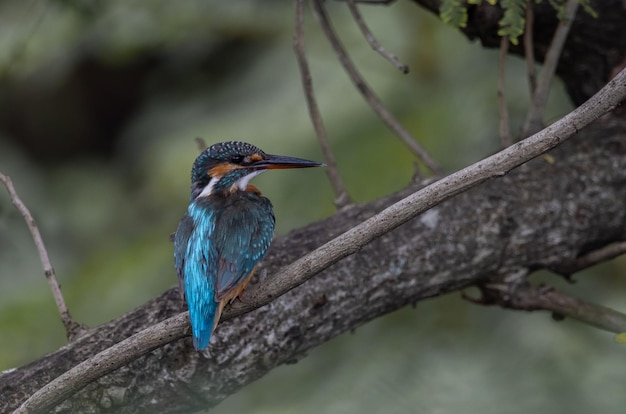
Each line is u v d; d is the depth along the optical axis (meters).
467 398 8.38
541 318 10.17
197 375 7.46
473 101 11.87
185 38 13.53
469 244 8.26
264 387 9.91
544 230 8.45
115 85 16.03
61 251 13.64
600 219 8.59
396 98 12.44
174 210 12.75
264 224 7.49
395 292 8.12
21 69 13.25
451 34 12.47
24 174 14.91
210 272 7.07
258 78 13.17
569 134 6.30
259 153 8.09
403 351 9.59
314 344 7.90
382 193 11.83
